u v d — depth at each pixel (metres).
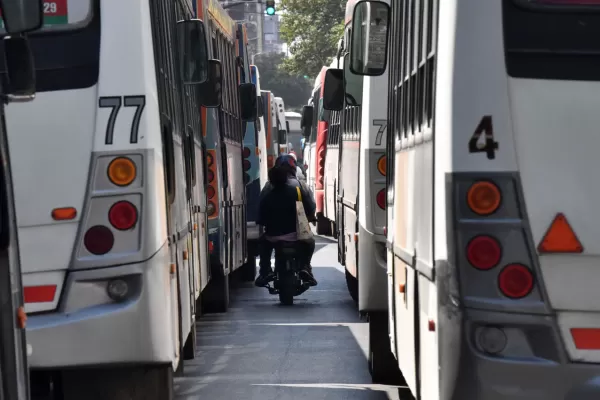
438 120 9.35
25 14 8.00
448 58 9.19
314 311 26.92
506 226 8.94
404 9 13.10
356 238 21.61
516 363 8.80
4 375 7.62
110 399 12.65
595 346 8.88
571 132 9.02
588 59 9.07
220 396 15.98
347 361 19.06
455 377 8.97
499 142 9.01
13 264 7.89
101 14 12.04
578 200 8.97
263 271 28.78
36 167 11.89
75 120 11.94
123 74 11.98
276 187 28.31
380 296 17.62
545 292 8.91
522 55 9.09
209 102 21.72
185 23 15.98
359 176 18.89
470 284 8.95
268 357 19.56
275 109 74.12
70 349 11.66
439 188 9.27
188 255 16.17
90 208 11.88
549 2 9.11
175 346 12.85
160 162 12.15
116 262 11.82
